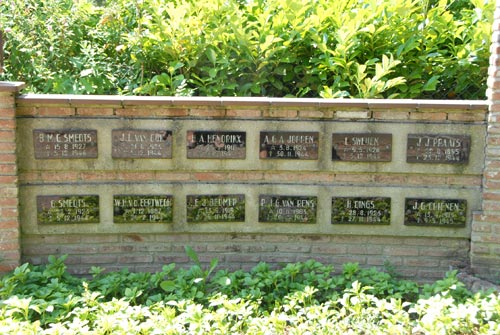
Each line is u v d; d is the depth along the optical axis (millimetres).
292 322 3904
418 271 4887
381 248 4887
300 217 4836
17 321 3740
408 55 5570
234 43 5668
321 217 4844
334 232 4852
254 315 4102
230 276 4492
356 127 4719
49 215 4727
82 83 5664
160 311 4004
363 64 5566
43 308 3930
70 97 4582
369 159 4738
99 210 4777
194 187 4793
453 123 4672
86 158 4691
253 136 4738
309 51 5738
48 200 4711
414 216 4801
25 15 6074
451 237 4820
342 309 3969
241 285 4508
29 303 3967
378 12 5562
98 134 4676
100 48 6266
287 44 5484
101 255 4852
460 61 5383
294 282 4539
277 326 3828
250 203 4836
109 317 3768
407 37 5586
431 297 4078
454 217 4777
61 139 4645
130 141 4695
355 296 4215
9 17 6012
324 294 4410
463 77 5523
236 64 5598
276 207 4828
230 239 4898
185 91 5352
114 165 4719
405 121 4691
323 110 4695
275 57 5605
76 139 4656
